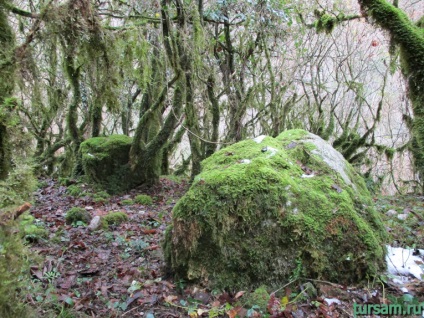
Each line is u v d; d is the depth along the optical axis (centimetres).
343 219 275
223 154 338
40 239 369
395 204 550
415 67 303
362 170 909
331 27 623
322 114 805
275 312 235
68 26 356
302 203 275
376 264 272
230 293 264
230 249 268
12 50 280
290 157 327
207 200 271
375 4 314
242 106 725
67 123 768
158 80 734
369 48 817
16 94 297
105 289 271
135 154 664
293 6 721
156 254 339
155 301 256
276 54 824
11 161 209
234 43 785
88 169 659
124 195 647
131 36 509
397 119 1006
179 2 582
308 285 257
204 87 671
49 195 614
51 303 239
